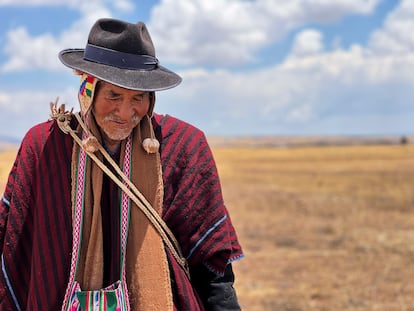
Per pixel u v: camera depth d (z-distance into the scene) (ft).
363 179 118.83
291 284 35.99
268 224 60.75
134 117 8.33
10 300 8.78
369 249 47.03
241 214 68.49
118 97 8.18
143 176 8.63
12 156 178.29
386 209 71.72
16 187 8.76
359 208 72.84
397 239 51.49
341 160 200.75
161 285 8.50
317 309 30.48
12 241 8.73
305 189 99.45
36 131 8.92
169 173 8.82
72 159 8.54
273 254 45.62
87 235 8.46
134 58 8.31
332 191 95.71
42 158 8.71
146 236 8.55
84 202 8.47
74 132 8.63
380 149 284.41
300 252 46.37
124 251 8.47
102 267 8.46
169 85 8.27
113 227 8.50
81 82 8.43
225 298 9.07
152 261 8.53
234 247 9.29
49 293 8.45
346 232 55.36
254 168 163.32
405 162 184.85
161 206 8.67
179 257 8.91
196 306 8.82
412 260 42.68
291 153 258.37
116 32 8.40
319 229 57.21
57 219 8.50
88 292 8.30
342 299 32.17
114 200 8.52
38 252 8.52
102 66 8.24
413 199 81.61
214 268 8.95
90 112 8.52
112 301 8.34
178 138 9.00
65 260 8.45
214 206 8.98
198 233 8.89
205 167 9.01
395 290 34.14
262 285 35.83
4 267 8.76
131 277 8.52
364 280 36.65
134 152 8.64
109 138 8.63
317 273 38.93
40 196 8.63
